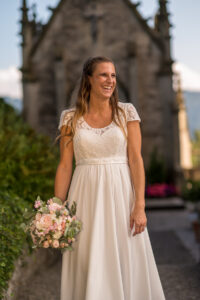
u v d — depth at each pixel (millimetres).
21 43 16672
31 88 16703
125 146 2582
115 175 2510
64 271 2553
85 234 2496
